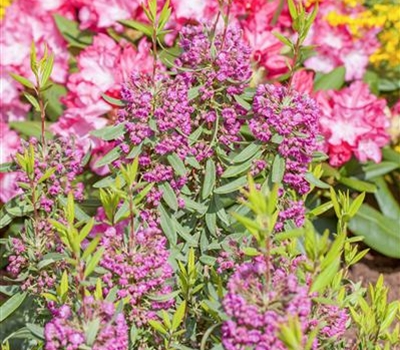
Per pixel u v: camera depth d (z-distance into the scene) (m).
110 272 1.10
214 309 1.04
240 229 1.31
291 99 1.15
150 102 1.16
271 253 1.04
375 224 1.90
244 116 1.20
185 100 1.17
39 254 1.20
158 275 1.10
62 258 1.16
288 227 1.17
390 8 2.08
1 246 1.72
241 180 1.16
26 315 1.27
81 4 1.95
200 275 1.19
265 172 1.20
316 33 2.02
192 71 1.20
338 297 1.16
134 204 1.09
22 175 1.21
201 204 1.22
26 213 1.24
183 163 1.18
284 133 1.13
